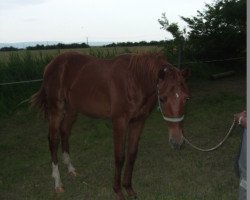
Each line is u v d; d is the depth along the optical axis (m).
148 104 4.53
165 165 6.12
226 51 15.99
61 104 5.36
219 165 6.04
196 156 6.51
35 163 6.59
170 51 14.70
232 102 10.98
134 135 4.69
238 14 15.35
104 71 4.74
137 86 4.42
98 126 8.65
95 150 7.14
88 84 4.89
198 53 15.73
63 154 5.89
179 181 5.39
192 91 12.92
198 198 4.77
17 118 9.89
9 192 5.33
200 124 8.77
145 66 4.38
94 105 4.84
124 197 4.70
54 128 5.41
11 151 7.41
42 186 5.50
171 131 4.06
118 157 4.57
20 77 11.32
